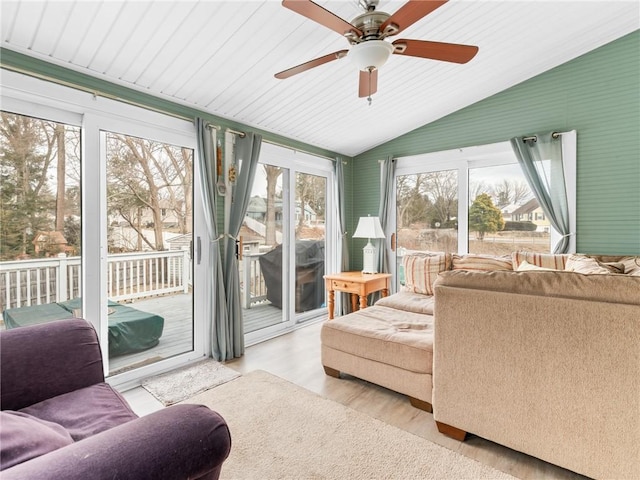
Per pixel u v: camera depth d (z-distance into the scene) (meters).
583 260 2.69
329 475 1.63
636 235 2.93
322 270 4.60
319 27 2.17
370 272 4.20
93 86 2.34
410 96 3.40
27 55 2.05
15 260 2.11
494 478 1.60
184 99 2.81
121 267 2.58
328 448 1.82
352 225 4.86
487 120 3.68
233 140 3.27
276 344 3.48
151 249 2.75
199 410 0.92
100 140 2.40
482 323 1.73
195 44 2.16
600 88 3.06
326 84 2.93
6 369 1.40
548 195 3.27
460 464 1.69
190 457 0.78
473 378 1.78
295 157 4.06
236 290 3.14
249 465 1.69
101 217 2.42
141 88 2.56
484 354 1.73
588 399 1.46
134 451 0.73
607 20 2.71
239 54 2.33
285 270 4.00
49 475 0.64
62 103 2.20
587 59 3.12
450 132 3.94
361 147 4.58
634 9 2.59
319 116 3.51
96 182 2.37
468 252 3.88
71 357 1.58
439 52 1.82
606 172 3.04
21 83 2.01
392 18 1.58
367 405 2.28
